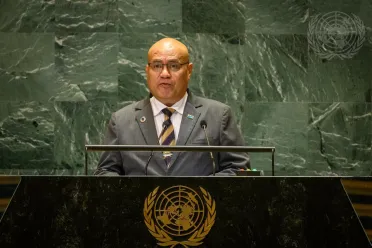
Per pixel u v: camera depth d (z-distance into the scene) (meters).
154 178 4.51
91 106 11.69
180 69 7.48
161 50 7.50
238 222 4.49
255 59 11.95
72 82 11.67
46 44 11.65
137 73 11.77
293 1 12.05
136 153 7.12
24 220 4.41
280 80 11.98
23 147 11.58
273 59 11.98
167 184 4.51
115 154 7.25
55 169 11.62
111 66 11.73
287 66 12.01
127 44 11.77
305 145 11.98
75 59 11.68
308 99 12.02
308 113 12.02
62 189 4.47
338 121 12.06
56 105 11.64
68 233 4.42
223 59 11.91
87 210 4.45
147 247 4.43
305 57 12.05
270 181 4.54
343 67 12.11
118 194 4.48
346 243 4.48
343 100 12.09
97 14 11.74
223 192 4.52
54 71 11.66
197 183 4.52
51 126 11.63
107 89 11.73
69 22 11.70
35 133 11.60
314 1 12.09
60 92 11.66
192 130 7.30
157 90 7.43
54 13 11.68
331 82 12.07
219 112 7.49
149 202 4.48
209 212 4.49
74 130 11.66
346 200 4.53
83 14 11.72
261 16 12.00
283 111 11.98
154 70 7.50
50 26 11.66
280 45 12.01
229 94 11.91
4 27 11.59
